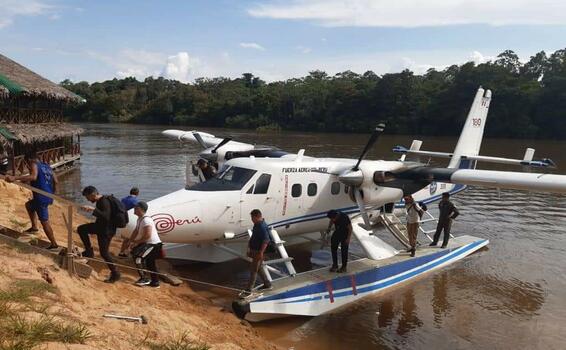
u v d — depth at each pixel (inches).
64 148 1115.9
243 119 3491.6
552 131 2472.9
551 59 3085.6
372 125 2952.8
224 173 413.7
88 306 237.3
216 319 311.6
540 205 787.4
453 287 419.2
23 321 175.9
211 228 382.9
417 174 443.2
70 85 4483.3
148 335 220.4
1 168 772.6
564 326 344.8
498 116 2524.6
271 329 334.3
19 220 409.1
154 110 3821.4
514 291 410.0
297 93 3449.8
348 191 452.8
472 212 729.6
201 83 4707.2
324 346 311.7
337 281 378.3
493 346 315.0
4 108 869.2
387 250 430.3
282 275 380.8
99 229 295.1
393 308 374.0
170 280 360.8
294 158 454.6
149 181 910.4
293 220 425.4
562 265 478.0
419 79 3321.9
